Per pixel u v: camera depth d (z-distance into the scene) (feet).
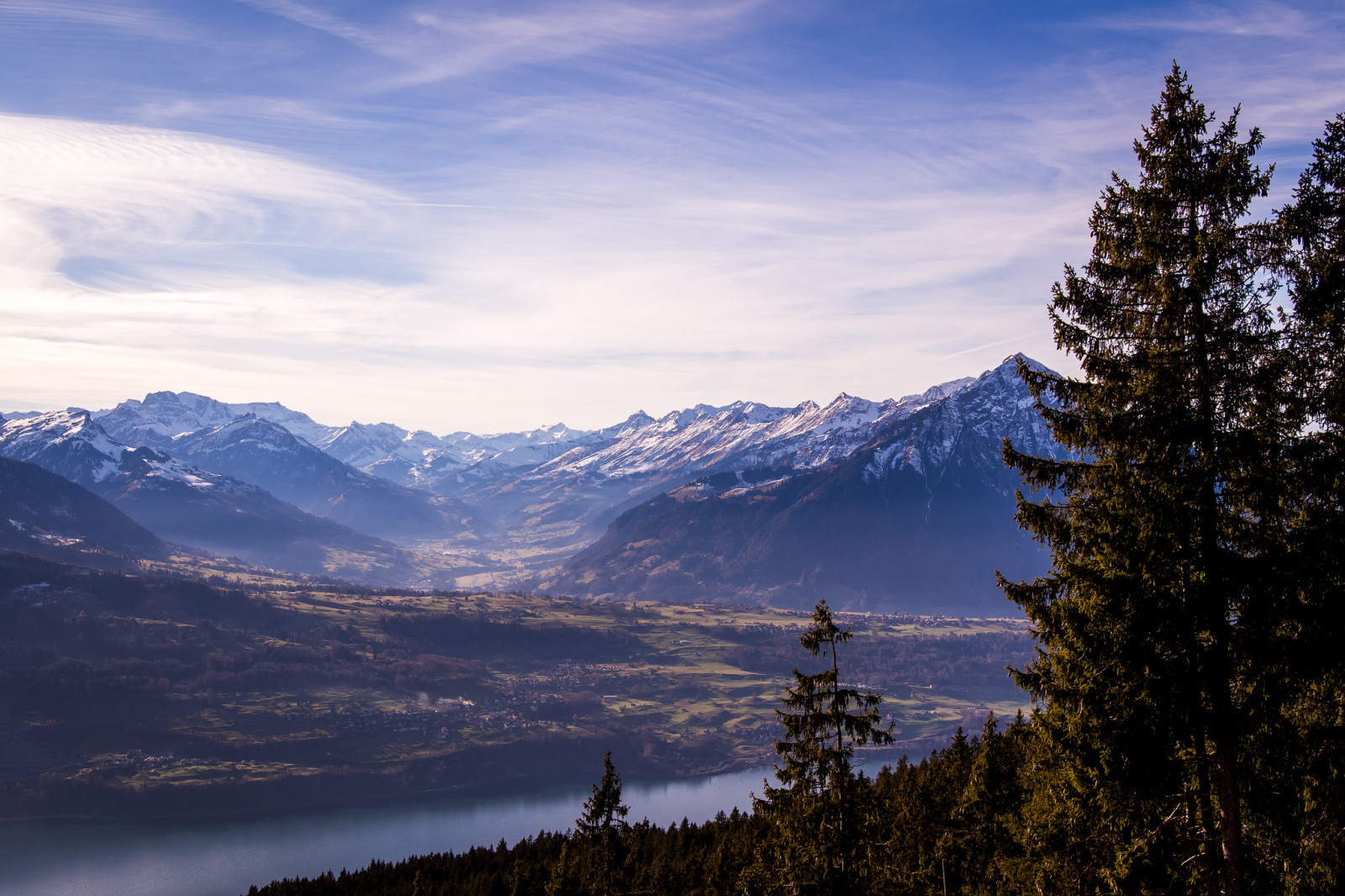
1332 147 85.35
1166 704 81.15
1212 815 83.20
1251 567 77.46
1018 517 91.35
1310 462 79.36
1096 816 92.63
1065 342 90.07
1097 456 88.58
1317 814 81.15
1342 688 81.35
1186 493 80.02
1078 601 86.07
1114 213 88.74
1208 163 81.51
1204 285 79.77
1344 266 81.05
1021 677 94.17
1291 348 81.82
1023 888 112.88
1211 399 81.61
